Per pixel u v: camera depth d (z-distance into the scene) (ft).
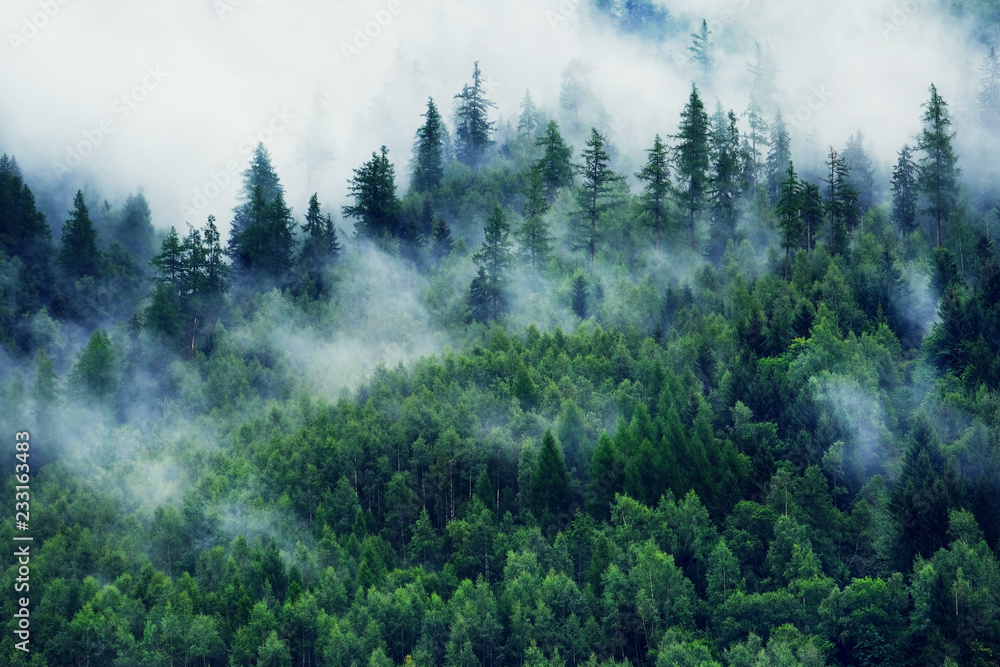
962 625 261.24
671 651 254.47
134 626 275.59
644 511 288.51
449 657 261.24
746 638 265.75
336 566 290.15
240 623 275.80
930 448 296.71
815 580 269.85
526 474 309.42
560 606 270.26
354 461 319.68
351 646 264.11
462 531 295.69
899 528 284.82
